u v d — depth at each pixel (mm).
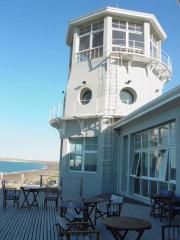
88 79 20734
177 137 11516
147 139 15164
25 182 26438
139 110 14008
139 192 15773
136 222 6570
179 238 8039
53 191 14477
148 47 20688
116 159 18984
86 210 9523
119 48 20453
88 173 19391
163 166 13039
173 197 10398
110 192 18578
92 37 21406
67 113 21078
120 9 20375
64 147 20750
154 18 20938
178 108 11570
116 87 19859
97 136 19500
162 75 22234
